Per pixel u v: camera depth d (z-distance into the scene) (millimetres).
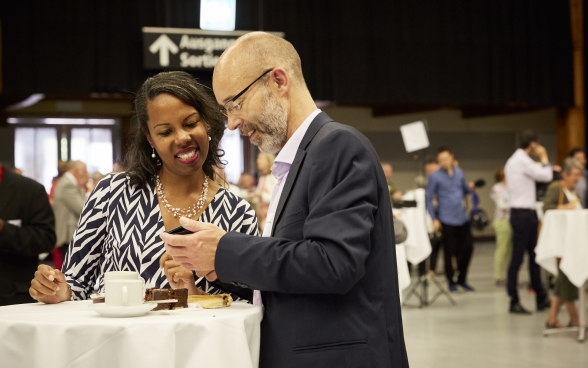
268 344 1488
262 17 9156
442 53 10133
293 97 1543
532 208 6039
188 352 1373
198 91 1815
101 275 1881
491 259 11484
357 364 1419
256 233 1952
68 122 11336
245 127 1554
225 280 1449
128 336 1332
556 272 5145
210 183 1968
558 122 11328
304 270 1358
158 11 8711
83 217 1888
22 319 1430
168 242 1466
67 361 1339
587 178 7406
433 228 7422
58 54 8445
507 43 10492
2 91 8289
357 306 1447
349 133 1456
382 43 9836
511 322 5559
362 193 1403
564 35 10805
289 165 1543
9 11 8297
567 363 4109
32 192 2785
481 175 15258
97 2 8570
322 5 9547
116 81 8594
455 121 15016
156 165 1925
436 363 4156
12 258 2691
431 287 7957
